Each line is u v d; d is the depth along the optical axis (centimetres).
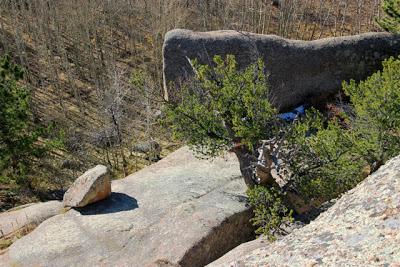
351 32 3047
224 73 1247
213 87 1234
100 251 1142
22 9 2908
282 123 1338
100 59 2880
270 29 3023
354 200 510
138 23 3088
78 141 2302
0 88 1720
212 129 1260
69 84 2734
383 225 445
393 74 1153
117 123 2162
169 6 2638
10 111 1725
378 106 1098
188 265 1098
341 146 1170
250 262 485
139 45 3114
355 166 1146
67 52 3034
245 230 1269
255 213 1209
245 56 1905
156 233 1183
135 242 1163
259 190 1143
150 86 1992
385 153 1112
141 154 2205
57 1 2891
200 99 1337
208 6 2981
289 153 1199
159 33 2594
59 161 2181
